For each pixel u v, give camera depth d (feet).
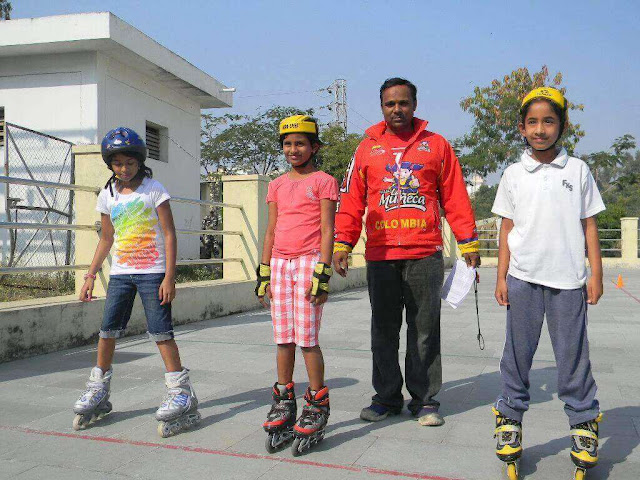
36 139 38.86
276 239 10.46
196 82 47.24
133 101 42.63
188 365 16.12
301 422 9.77
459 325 23.38
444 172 11.43
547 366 15.87
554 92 8.98
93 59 38.55
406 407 12.32
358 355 17.54
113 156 10.98
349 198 11.74
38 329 17.37
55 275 29.25
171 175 47.88
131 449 9.94
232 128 105.50
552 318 9.05
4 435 10.62
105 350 11.30
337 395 13.16
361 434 10.64
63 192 37.63
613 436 10.39
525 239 9.09
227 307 26.61
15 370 15.52
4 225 16.39
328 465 9.20
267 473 8.91
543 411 11.88
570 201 8.96
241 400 12.77
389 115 11.16
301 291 10.11
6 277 28.09
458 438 10.37
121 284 11.19
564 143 77.56
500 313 27.14
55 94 39.11
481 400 12.71
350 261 46.19
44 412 11.96
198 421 11.12
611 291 38.91
